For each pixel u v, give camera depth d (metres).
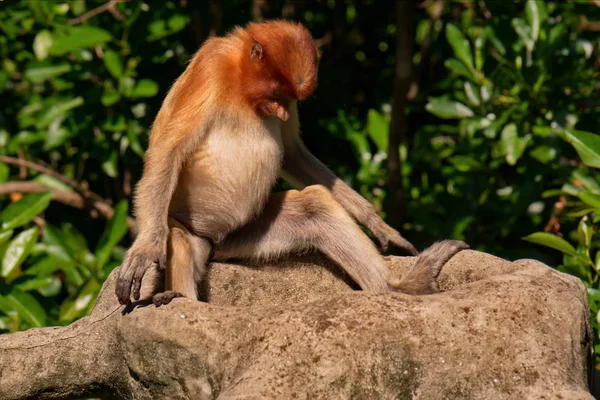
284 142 13.31
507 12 18.23
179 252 11.46
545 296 9.33
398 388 8.73
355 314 8.95
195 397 9.24
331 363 8.62
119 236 16.64
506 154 16.59
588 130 16.83
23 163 19.05
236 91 12.04
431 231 18.00
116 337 10.19
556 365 8.73
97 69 18.34
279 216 12.53
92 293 16.05
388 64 21.59
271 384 8.50
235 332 9.12
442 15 21.20
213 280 12.00
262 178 12.38
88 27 17.16
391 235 12.98
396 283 11.58
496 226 18.17
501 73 17.19
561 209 16.30
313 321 8.91
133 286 10.62
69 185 19.41
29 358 10.43
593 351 9.80
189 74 12.32
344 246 12.08
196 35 19.77
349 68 21.31
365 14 21.73
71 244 17.20
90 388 10.50
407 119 21.42
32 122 18.86
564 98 17.17
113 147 18.72
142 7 17.95
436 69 21.38
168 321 9.31
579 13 18.70
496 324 8.98
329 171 13.40
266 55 11.78
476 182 18.14
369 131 19.27
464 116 17.47
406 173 19.14
